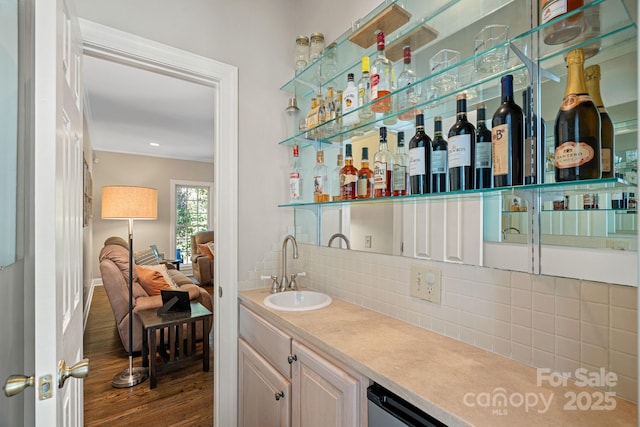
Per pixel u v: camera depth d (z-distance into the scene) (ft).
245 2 5.98
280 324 4.42
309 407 3.75
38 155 2.28
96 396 7.30
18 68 2.79
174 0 5.19
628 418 2.27
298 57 6.05
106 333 11.30
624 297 2.49
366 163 4.96
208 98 11.47
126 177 20.51
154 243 21.47
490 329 3.34
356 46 5.24
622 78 2.46
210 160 23.31
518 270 3.12
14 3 2.73
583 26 2.57
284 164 6.38
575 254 2.75
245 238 5.88
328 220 5.69
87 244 14.96
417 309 4.10
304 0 6.40
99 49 4.60
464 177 3.42
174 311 8.85
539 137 2.86
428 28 4.06
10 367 2.60
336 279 5.47
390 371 2.88
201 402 7.13
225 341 5.64
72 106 3.47
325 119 5.50
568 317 2.79
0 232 2.60
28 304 2.75
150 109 12.55
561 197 2.81
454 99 3.72
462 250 3.59
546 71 2.86
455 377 2.79
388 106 4.42
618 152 2.47
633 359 2.45
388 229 4.52
